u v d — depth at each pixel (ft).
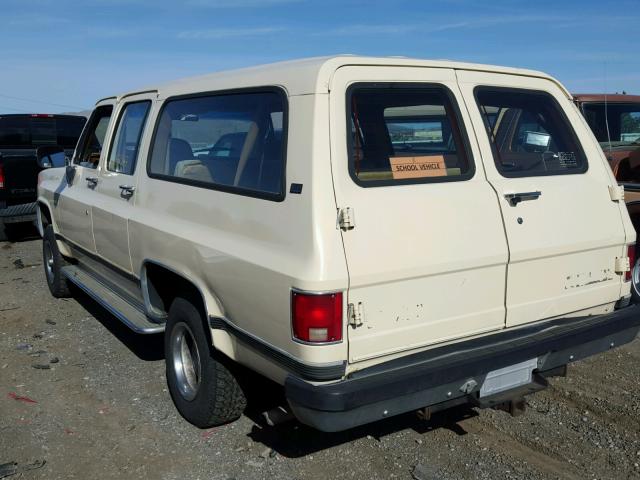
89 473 11.62
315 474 11.57
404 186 10.22
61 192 20.26
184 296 13.10
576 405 14.14
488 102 11.81
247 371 12.49
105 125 18.75
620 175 22.68
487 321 10.94
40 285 25.08
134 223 14.33
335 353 9.32
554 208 11.66
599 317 12.30
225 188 11.44
